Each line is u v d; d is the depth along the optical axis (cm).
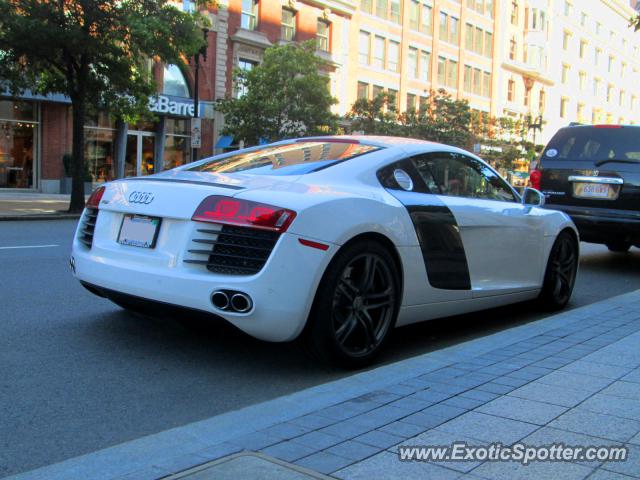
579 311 596
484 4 5112
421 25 4416
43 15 1545
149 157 2941
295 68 2508
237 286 368
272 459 271
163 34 1594
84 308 563
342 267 399
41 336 475
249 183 410
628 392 355
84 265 443
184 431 315
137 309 432
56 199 2252
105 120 2748
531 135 5600
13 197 2247
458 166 535
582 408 330
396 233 435
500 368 405
